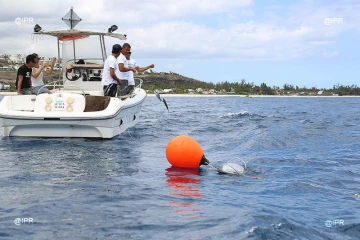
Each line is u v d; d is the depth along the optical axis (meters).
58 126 9.51
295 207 4.75
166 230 3.87
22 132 9.66
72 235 3.71
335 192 5.46
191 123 14.16
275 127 12.91
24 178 5.80
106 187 5.41
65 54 12.45
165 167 6.81
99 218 4.16
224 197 5.07
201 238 3.67
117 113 9.61
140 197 4.98
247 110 24.58
